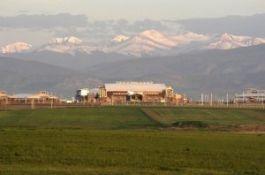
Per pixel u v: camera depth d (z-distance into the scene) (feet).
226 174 520.01
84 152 652.48
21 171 508.12
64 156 615.98
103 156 622.54
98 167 549.54
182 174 513.04
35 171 509.35
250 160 616.39
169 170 541.75
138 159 605.73
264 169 554.05
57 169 526.98
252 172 534.78
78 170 521.65
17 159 590.96
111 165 565.53
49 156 613.93
